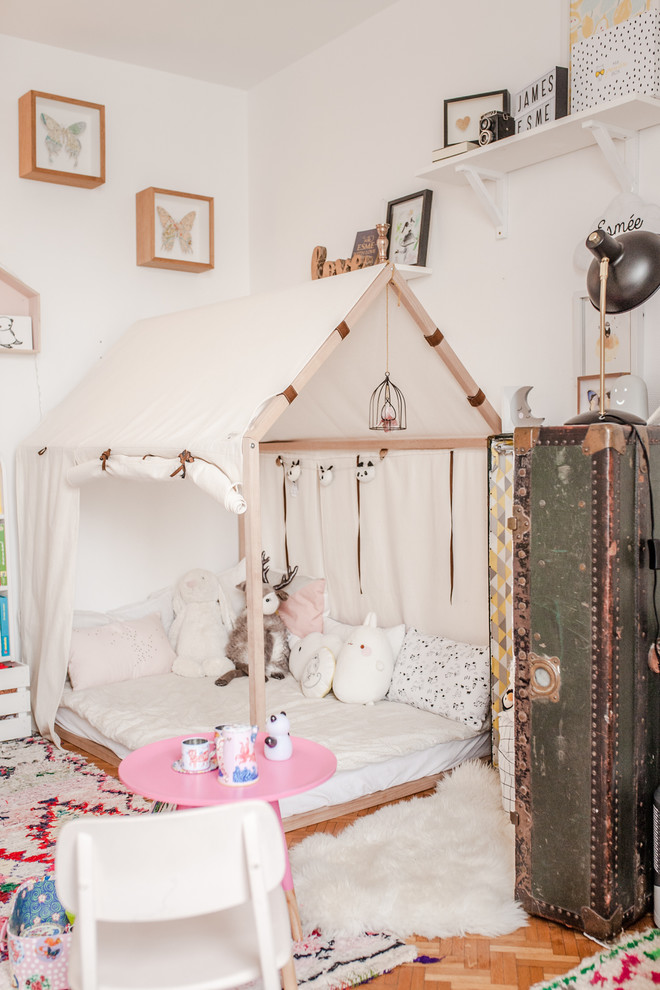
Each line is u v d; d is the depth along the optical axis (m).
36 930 1.99
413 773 3.03
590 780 2.09
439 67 3.62
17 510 3.92
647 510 2.15
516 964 2.03
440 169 3.27
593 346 2.97
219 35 4.13
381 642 3.56
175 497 4.56
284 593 4.18
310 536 4.28
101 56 4.32
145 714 3.34
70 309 4.26
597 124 2.72
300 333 2.84
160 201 4.41
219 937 1.55
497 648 3.06
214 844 1.40
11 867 2.52
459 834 2.61
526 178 3.25
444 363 3.07
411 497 3.70
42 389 4.18
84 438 3.42
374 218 4.02
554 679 2.14
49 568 3.63
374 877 2.34
